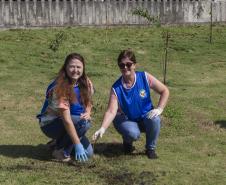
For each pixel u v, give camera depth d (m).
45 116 6.39
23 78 10.60
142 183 5.71
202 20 18.28
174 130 7.72
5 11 16.08
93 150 6.75
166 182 5.77
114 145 7.06
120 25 17.20
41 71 11.27
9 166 6.16
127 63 6.37
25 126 7.77
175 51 13.84
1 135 7.34
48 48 13.34
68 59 6.30
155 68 12.05
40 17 16.42
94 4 16.91
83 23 16.86
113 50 13.59
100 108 8.62
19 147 6.88
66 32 15.70
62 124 6.32
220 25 18.30
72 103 6.27
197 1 18.11
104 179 5.82
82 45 13.92
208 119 8.32
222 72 11.98
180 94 9.77
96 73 11.13
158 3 17.55
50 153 6.66
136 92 6.48
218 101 9.36
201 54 13.65
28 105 8.82
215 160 6.54
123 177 5.87
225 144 7.18
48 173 5.96
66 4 16.64
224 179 5.93
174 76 11.40
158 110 6.44
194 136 7.50
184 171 6.12
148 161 6.43
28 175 5.88
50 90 6.32
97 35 15.55
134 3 17.25
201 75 11.61
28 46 13.48
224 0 18.92
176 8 17.83
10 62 11.84
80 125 6.31
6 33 15.33
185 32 16.52
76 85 6.33
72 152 6.47
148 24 17.34
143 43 14.57
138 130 6.53
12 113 8.36
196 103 9.16
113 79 10.80
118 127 6.54
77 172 6.02
